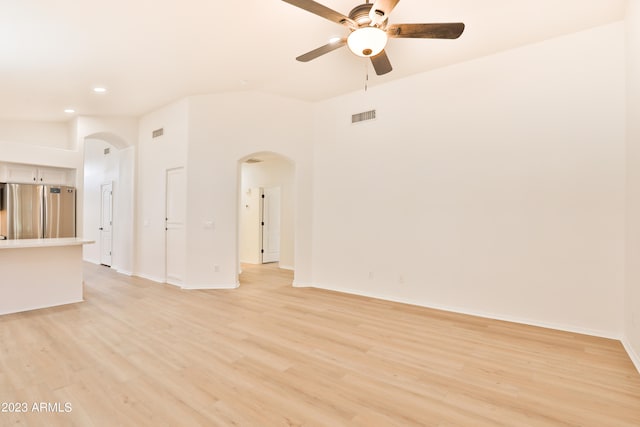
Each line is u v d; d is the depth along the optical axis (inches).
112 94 195.2
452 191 161.5
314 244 212.2
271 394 85.4
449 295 161.3
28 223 209.5
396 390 88.0
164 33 129.8
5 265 151.3
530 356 109.3
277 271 271.7
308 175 212.5
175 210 215.2
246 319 145.9
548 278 137.9
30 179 215.0
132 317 147.5
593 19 124.0
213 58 152.3
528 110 142.7
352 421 74.7
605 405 81.5
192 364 101.9
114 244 276.8
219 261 205.6
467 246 156.9
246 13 117.0
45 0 107.7
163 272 221.9
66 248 169.6
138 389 87.1
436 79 166.4
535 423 74.4
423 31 101.7
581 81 132.1
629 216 117.0
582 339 124.5
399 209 178.1
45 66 157.2
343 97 201.0
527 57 142.9
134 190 243.9
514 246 145.3
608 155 127.2
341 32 129.8
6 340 119.6
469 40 138.3
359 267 192.5
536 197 140.7
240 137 205.8
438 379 94.0
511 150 146.4
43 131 241.9
